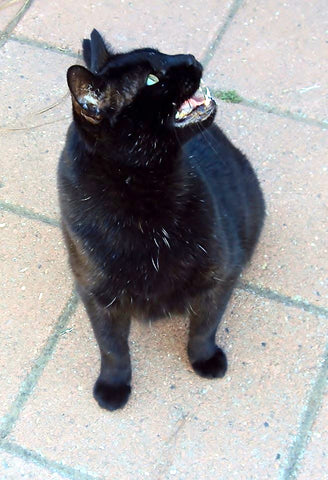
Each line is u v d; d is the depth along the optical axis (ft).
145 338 2.93
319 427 2.71
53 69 3.58
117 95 2.24
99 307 2.58
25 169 3.30
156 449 2.70
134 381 2.84
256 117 3.41
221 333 2.93
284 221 3.15
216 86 3.50
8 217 3.19
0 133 3.39
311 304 2.97
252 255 3.01
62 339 2.92
